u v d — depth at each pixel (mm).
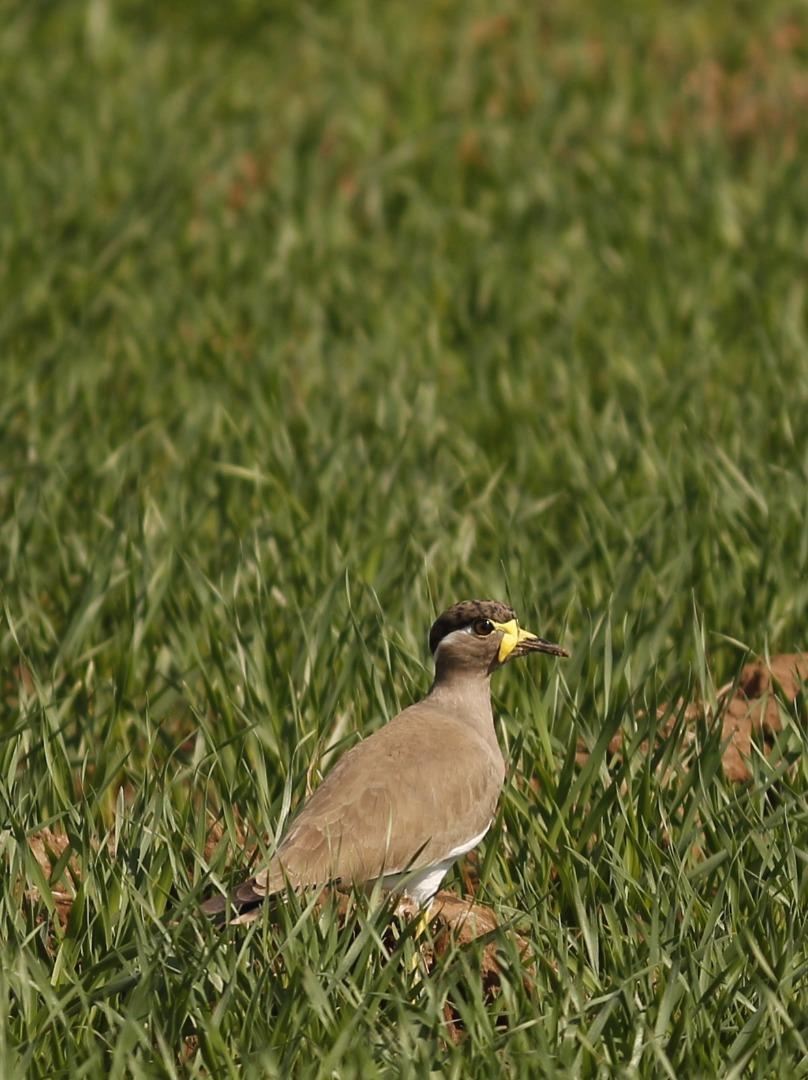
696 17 35500
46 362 20766
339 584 13523
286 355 21484
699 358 20188
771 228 24219
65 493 16812
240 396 20000
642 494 16812
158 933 9688
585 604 14242
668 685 12961
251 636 13438
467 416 19156
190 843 10469
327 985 9211
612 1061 8852
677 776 11461
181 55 34938
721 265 23141
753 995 9438
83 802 10656
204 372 20875
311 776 11438
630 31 34688
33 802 11297
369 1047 8781
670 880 10336
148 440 18656
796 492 15938
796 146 28375
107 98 31391
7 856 10508
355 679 12695
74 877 10453
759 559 14992
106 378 20797
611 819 10984
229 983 8930
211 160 27984
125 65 34094
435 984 9391
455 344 21781
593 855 10500
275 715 12320
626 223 24938
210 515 16859
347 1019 8914
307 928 9461
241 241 25000
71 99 31859
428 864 10211
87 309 22375
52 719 12344
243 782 11500
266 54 35344
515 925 10078
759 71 31531
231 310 22938
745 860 10672
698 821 11195
